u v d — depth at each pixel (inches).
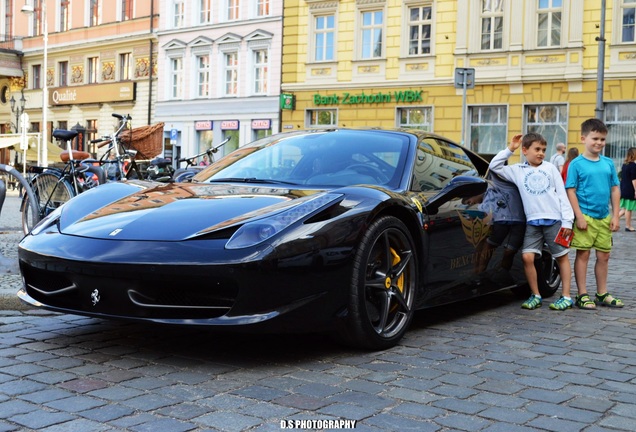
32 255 145.7
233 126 1187.3
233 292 132.5
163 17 1294.3
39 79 1598.2
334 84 1042.1
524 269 223.9
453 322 190.1
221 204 148.9
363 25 1018.1
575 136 855.1
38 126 1576.0
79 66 1476.4
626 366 147.0
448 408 116.6
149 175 368.2
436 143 197.9
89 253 137.7
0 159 1669.5
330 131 194.2
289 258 134.8
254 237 133.8
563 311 211.2
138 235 138.9
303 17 1075.9
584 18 844.6
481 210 196.2
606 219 220.1
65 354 146.3
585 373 140.6
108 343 155.6
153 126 360.8
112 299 136.9
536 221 210.4
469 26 920.3
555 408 118.0
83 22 1464.1
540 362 148.4
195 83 1259.2
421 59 960.9
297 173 175.6
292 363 142.5
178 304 135.6
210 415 110.9
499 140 911.0
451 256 180.4
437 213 174.4
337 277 142.7
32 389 122.9
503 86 900.6
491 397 123.1
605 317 202.7
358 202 150.0
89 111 1449.3
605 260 223.5
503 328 183.3
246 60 1169.4
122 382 127.6
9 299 189.6
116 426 105.7
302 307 137.6
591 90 844.0
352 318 147.1
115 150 345.1
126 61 1380.4
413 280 164.1
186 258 131.3
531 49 877.2
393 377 134.2
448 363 145.6
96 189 171.0
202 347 153.4
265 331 134.1
